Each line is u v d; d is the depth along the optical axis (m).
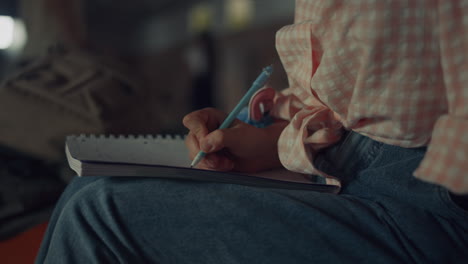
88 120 1.26
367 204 0.52
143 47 13.75
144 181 0.50
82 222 0.47
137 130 1.41
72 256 0.46
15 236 0.98
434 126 0.47
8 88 1.25
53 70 1.40
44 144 1.21
